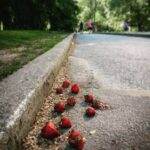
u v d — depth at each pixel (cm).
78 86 79
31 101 50
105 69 105
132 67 109
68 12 699
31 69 74
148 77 92
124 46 198
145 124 53
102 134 48
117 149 43
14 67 78
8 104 45
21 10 532
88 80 87
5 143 35
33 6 553
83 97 69
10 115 40
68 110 59
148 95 72
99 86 80
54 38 238
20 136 42
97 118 55
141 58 134
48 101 65
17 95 49
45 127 46
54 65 83
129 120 55
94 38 310
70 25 712
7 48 148
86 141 46
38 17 579
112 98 69
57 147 43
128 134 48
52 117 55
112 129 50
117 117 56
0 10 504
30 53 120
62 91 72
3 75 68
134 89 77
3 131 36
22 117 43
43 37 256
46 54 107
